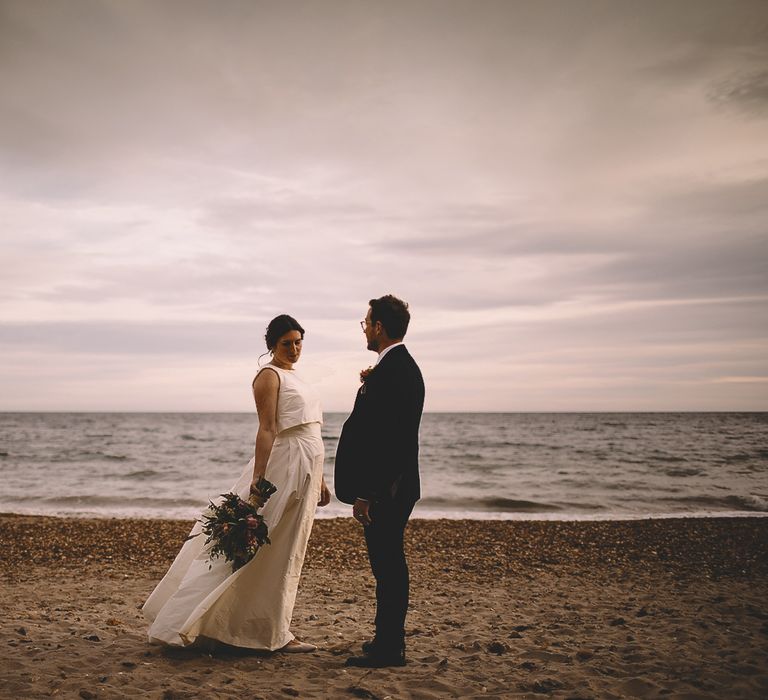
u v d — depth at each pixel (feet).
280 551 12.55
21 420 399.65
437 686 10.81
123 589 23.17
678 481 73.51
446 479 76.18
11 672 11.21
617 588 23.00
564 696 10.39
